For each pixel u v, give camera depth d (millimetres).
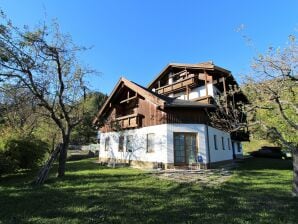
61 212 6422
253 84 8852
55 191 8930
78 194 8438
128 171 14680
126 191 8922
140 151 18781
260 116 12711
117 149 21672
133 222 5645
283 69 8031
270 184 10367
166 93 25031
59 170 12203
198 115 17688
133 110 21484
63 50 12219
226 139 22938
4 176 13172
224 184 10281
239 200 7621
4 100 12023
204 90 22141
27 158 14633
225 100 13445
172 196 8172
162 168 16594
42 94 11648
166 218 5910
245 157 30000
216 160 18625
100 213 6332
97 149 35688
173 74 25203
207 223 5535
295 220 5684
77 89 13812
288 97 9047
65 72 12930
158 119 17719
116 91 21984
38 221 5770
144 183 10453
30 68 10969
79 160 26156
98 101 22719
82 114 14227
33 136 16859
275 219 5766
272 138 12055
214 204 7168
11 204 7242
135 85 19312
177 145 16953
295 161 8422
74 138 30656
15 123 19359
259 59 8508
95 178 11719
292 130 12859
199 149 16969
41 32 11055
